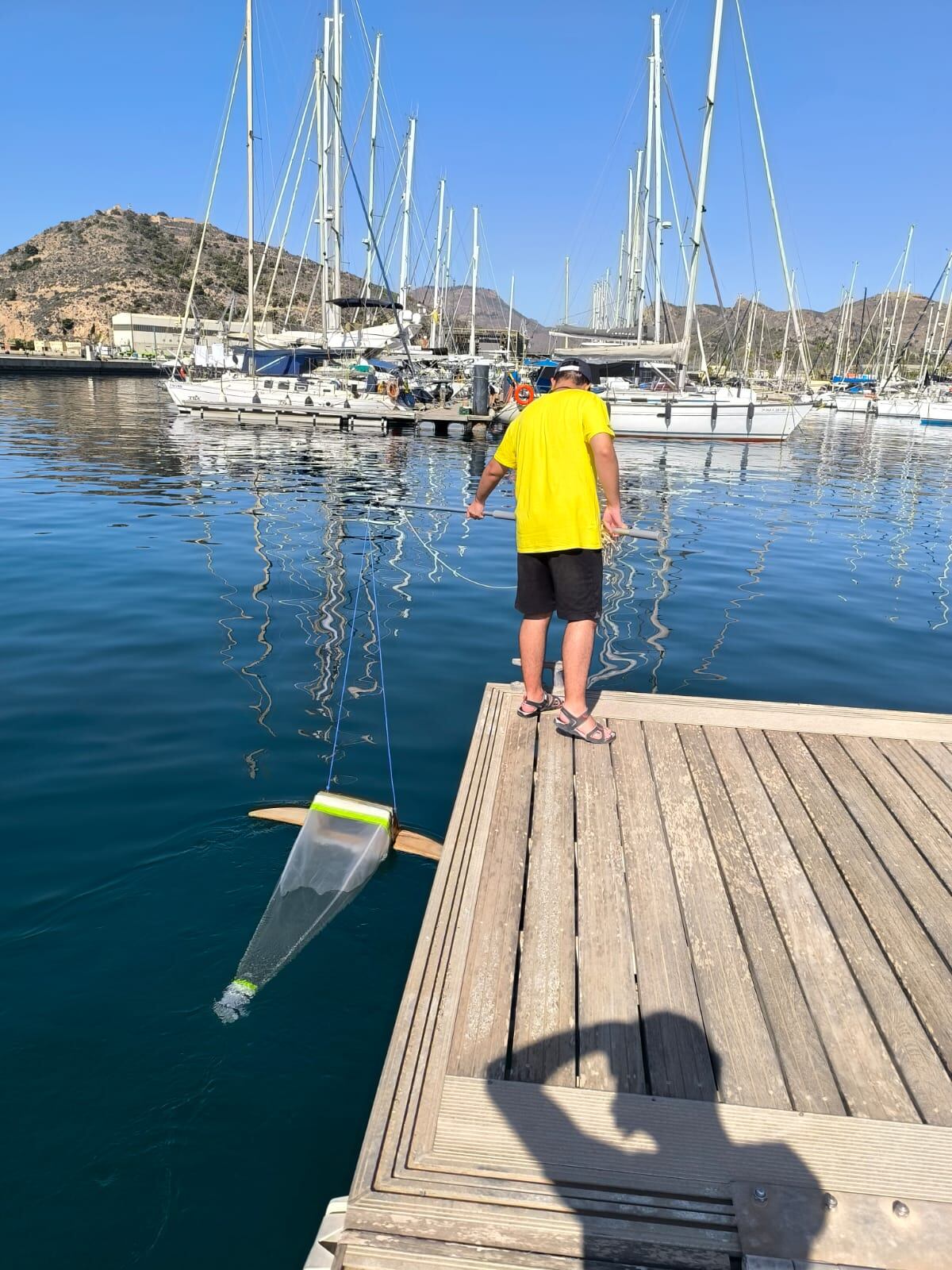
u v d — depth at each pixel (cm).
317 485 1531
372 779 418
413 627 684
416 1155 176
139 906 309
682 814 324
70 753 437
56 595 751
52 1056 239
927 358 5925
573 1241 159
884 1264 156
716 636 694
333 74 2759
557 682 453
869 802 338
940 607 814
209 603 736
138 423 2623
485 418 2567
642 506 1450
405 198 3853
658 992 227
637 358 2686
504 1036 209
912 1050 209
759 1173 174
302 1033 251
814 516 1395
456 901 263
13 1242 189
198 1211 198
